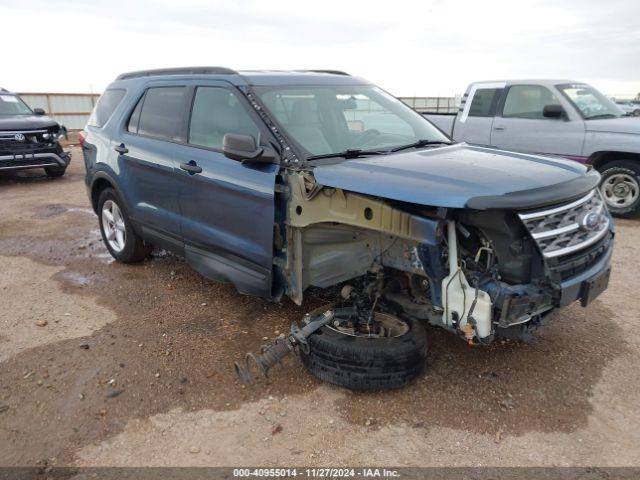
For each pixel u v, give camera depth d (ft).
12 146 36.27
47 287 17.07
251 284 13.05
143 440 9.64
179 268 18.63
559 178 10.46
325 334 10.97
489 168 10.64
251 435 9.75
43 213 28.02
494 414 10.23
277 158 11.87
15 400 10.80
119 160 17.31
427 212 9.66
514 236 9.63
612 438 9.53
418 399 10.69
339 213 10.71
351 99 14.55
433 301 10.07
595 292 10.76
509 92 29.17
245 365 10.73
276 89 13.57
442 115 33.63
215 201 13.41
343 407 10.49
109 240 19.49
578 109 26.71
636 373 11.58
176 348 12.85
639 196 25.32
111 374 11.71
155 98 16.40
